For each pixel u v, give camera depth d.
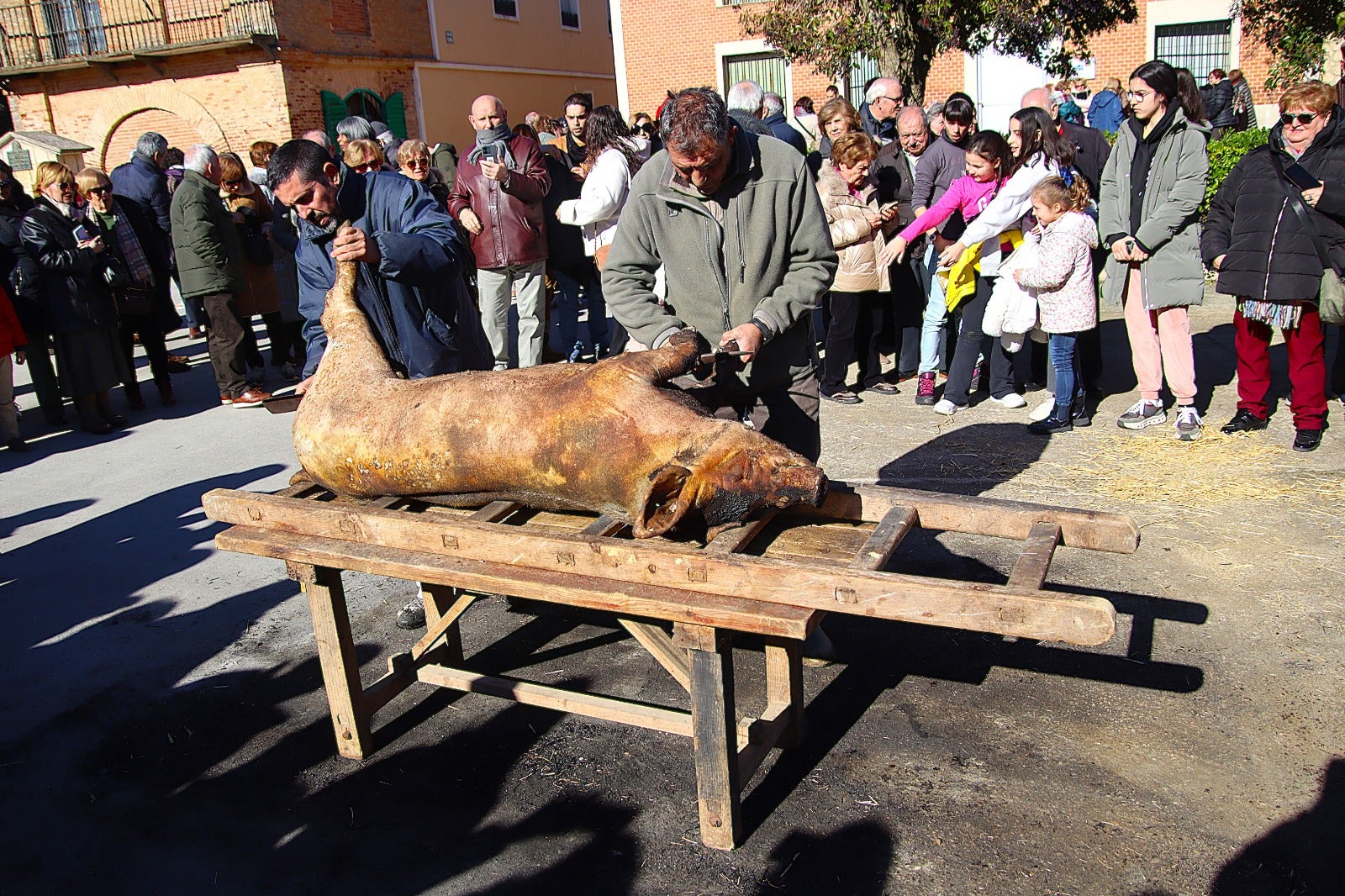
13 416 7.42
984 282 6.20
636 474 2.77
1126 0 11.58
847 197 6.35
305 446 3.35
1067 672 3.56
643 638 3.17
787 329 3.30
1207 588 4.01
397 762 3.39
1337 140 4.83
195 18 18.05
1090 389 6.41
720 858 2.79
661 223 3.34
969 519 2.88
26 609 4.80
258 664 4.14
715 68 20.17
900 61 10.98
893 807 2.94
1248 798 2.85
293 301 9.00
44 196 7.45
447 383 3.17
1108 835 2.74
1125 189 5.59
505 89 24.45
